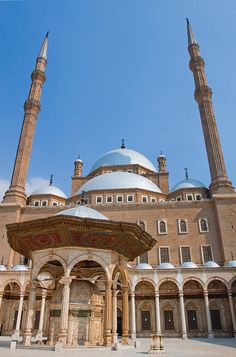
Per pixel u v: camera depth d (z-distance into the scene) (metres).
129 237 19.72
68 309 19.39
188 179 63.94
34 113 64.31
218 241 49.47
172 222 51.91
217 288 44.47
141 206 53.56
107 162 73.06
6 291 44.84
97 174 71.56
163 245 50.16
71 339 19.14
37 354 14.79
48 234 19.16
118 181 60.84
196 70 66.06
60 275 23.62
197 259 48.66
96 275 24.25
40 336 36.28
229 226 48.81
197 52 68.38
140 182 61.34
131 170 70.62
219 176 53.81
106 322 18.92
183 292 44.97
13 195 55.16
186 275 42.12
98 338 20.22
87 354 15.02
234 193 51.69
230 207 50.31
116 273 23.16
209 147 57.22
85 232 18.84
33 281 19.70
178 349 21.86
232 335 41.22
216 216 50.84
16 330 40.41
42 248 20.28
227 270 41.84
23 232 19.48
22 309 45.69
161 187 68.50
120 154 74.56
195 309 44.22
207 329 42.03
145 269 42.75
